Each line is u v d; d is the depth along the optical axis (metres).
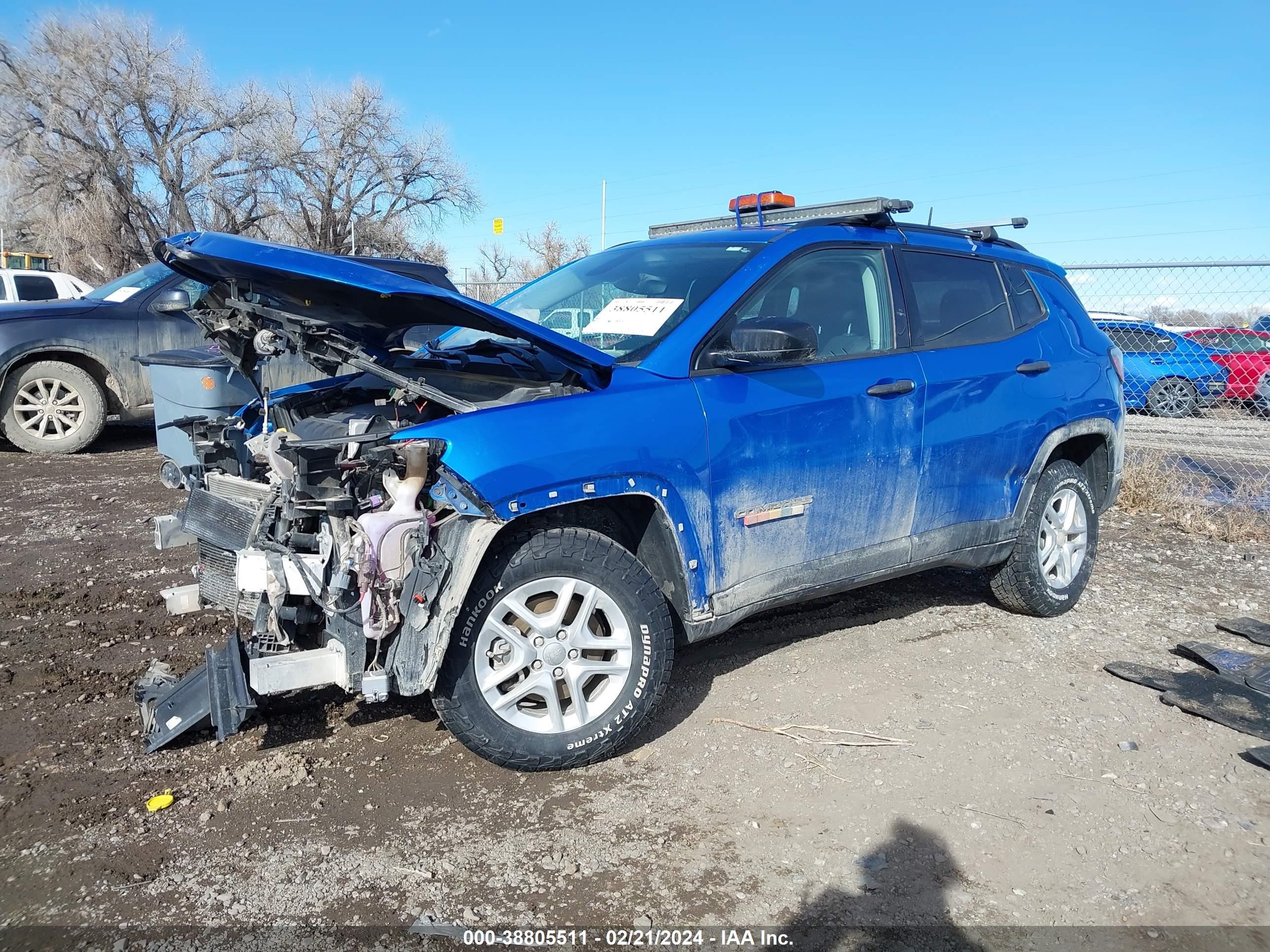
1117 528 7.17
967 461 4.37
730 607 3.62
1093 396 4.97
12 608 4.90
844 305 4.12
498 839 2.95
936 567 4.45
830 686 4.08
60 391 9.29
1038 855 2.90
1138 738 3.65
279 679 2.99
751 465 3.59
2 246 35.50
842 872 2.81
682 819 3.07
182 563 5.73
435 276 9.17
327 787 3.24
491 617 3.12
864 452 3.94
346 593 2.97
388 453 3.01
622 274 4.25
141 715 3.63
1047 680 4.19
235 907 2.60
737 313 3.73
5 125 32.88
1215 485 8.57
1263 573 5.96
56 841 2.89
